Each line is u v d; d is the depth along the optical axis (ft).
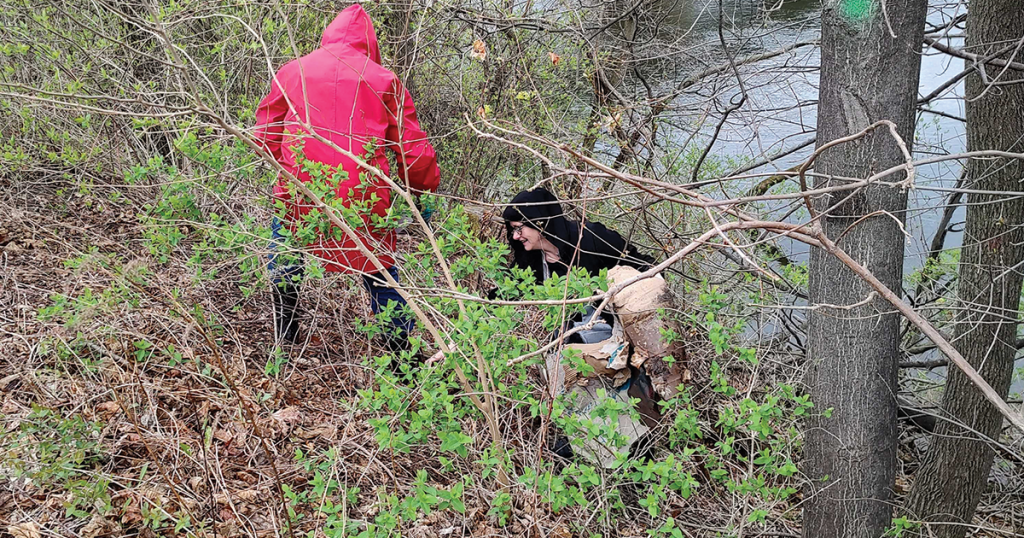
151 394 9.55
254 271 10.87
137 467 8.68
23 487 8.05
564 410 8.38
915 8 7.95
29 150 14.28
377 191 10.57
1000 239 11.02
